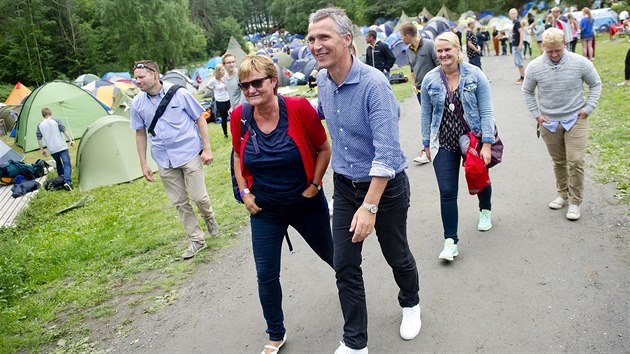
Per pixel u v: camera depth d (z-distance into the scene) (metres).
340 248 2.88
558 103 4.46
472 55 11.21
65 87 16.50
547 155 6.55
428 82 4.02
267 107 3.02
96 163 10.49
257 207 3.18
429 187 6.08
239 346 3.57
